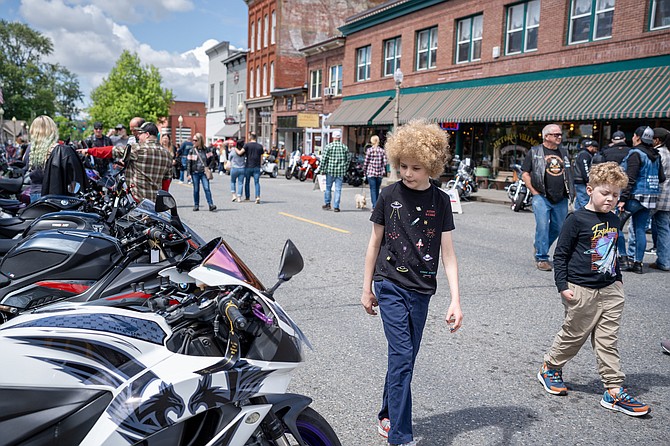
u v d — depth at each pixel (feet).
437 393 14.37
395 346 10.78
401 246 10.89
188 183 75.72
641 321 20.27
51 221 14.98
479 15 76.95
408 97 89.20
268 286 23.85
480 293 23.45
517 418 13.16
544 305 21.89
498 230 41.01
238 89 172.76
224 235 35.40
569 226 13.70
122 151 24.44
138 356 7.61
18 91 271.28
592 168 13.69
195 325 8.18
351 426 12.56
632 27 56.75
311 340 17.70
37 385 7.36
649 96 53.16
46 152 25.02
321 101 121.60
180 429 7.53
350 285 24.31
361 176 83.41
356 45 104.68
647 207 27.17
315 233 37.04
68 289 11.02
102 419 7.24
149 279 10.87
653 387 14.93
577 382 15.25
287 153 141.69
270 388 8.14
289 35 145.38
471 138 79.66
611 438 12.35
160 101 192.03
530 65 68.33
